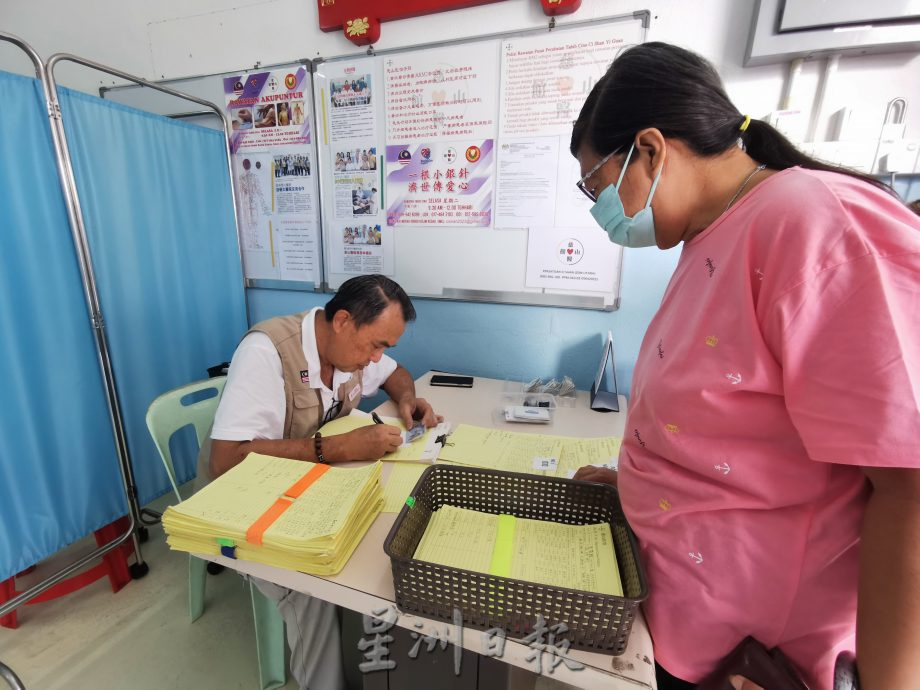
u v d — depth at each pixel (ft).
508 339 5.73
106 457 5.25
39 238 4.42
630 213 2.02
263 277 6.90
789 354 1.34
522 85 4.91
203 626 4.65
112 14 6.59
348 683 3.80
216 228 6.52
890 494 1.25
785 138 1.69
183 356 6.27
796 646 1.68
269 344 3.62
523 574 2.03
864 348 1.22
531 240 5.29
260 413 3.48
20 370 4.36
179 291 6.10
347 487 2.54
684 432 1.68
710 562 1.70
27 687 3.99
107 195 5.16
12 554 4.43
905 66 3.87
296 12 5.67
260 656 3.85
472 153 5.27
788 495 1.54
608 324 5.30
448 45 5.06
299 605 3.25
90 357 4.98
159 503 6.45
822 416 1.29
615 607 1.69
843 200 1.33
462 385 5.32
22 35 7.22
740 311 1.49
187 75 6.45
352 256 6.20
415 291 5.96
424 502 2.47
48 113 4.33
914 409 1.16
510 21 4.84
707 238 1.69
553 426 4.16
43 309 4.51
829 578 1.58
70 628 4.59
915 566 1.19
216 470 3.28
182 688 4.02
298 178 6.21
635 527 1.96
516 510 2.60
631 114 1.78
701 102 1.69
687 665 1.82
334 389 4.08
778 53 3.92
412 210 5.71
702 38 4.33
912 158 3.84
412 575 1.88
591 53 4.62
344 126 5.77
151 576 5.31
